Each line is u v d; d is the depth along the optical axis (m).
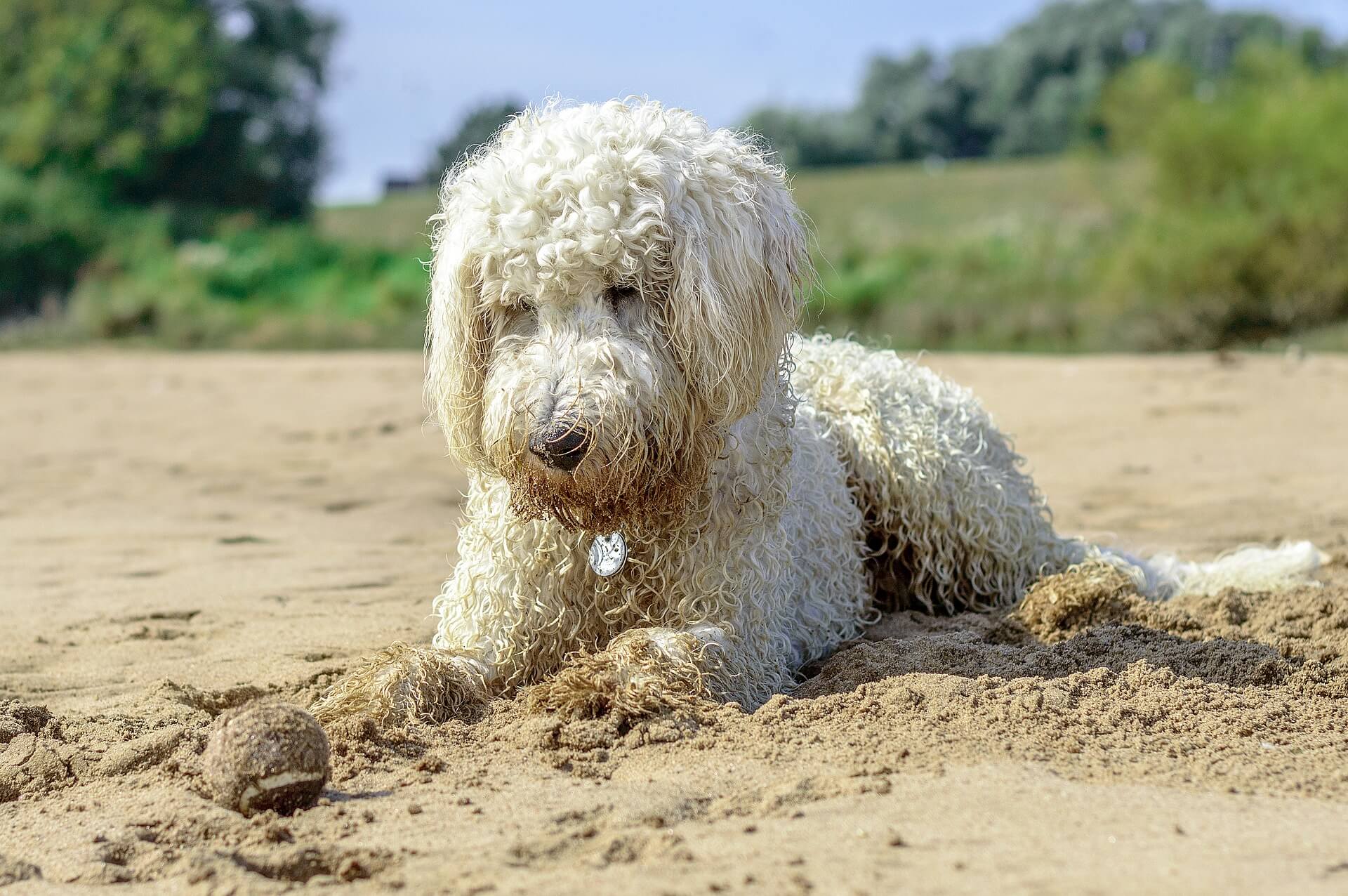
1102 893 2.44
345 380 17.45
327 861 2.77
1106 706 3.75
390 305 30.91
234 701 4.32
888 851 2.69
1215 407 11.80
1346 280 22.31
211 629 5.41
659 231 3.62
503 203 3.65
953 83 107.00
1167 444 10.20
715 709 3.71
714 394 3.74
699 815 2.98
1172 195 25.23
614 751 3.50
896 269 29.03
